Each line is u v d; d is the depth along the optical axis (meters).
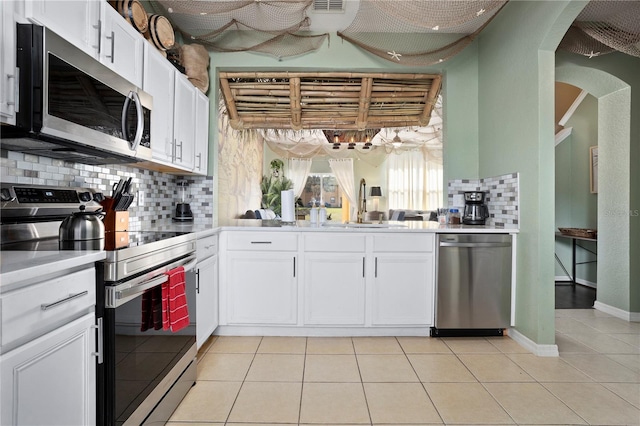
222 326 2.81
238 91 3.41
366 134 6.38
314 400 1.86
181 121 2.54
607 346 2.63
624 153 3.37
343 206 9.14
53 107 1.27
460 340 2.73
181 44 3.10
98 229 1.50
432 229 2.73
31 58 1.21
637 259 3.27
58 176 1.79
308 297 2.74
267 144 8.04
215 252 2.64
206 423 1.66
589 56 2.92
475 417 1.72
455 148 3.34
